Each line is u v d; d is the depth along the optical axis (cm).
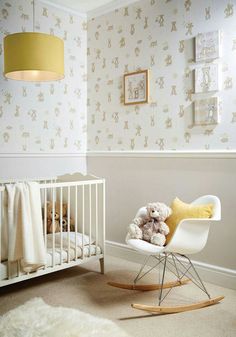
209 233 269
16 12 302
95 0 325
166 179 296
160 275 282
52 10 329
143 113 313
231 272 255
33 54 232
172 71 290
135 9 315
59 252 258
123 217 332
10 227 222
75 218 277
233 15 251
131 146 325
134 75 316
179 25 284
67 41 344
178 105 287
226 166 256
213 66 262
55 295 243
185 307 219
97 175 355
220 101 260
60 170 343
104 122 348
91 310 220
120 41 329
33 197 230
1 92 295
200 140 274
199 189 273
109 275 284
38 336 185
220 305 228
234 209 254
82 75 360
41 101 325
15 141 307
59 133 341
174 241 213
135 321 207
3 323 198
